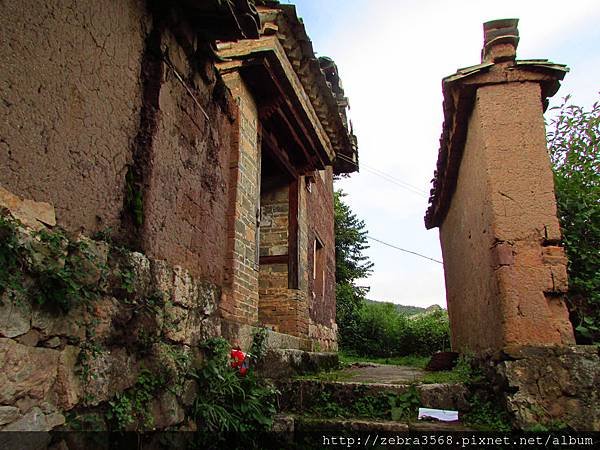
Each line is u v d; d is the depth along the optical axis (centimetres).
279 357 451
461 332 628
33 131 214
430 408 392
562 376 350
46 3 227
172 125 335
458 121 482
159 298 291
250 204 491
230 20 348
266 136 582
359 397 404
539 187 395
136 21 306
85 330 227
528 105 415
